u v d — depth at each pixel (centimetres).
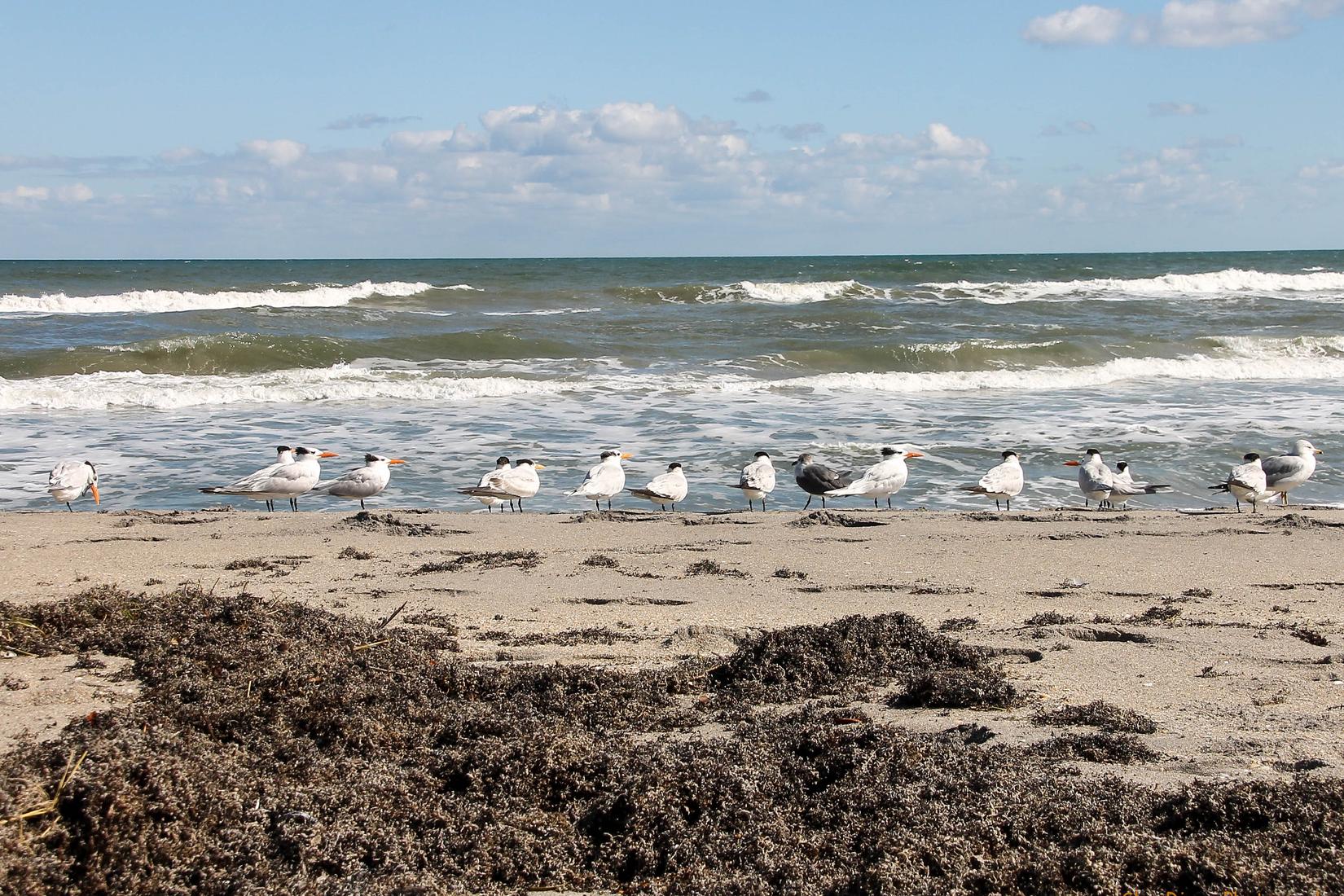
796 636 640
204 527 1098
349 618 679
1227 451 1587
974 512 1220
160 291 3856
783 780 448
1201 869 359
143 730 453
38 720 485
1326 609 763
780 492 1393
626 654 652
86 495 1334
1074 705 554
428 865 391
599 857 401
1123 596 812
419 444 1653
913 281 5650
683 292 4119
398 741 482
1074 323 3300
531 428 1769
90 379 2186
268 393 2050
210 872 371
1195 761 468
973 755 468
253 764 444
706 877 379
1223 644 668
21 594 763
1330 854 367
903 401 2061
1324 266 7594
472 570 901
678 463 1342
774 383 2206
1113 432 1730
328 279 6109
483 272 6894
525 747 455
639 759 448
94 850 371
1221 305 3859
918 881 362
